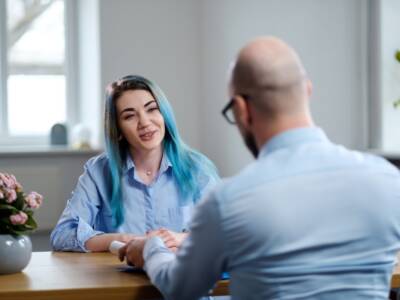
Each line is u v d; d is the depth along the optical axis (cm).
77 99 521
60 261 204
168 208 236
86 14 503
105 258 208
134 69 489
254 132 142
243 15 457
